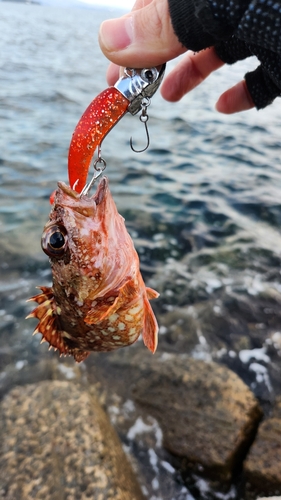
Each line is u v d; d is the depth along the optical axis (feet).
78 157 0.44
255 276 1.66
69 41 10.79
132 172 2.64
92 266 0.48
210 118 4.14
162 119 4.02
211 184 2.50
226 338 1.35
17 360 1.24
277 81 0.53
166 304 1.50
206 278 1.65
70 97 4.53
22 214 2.02
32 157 2.75
